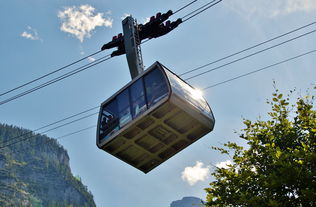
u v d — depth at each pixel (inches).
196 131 922.7
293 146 753.0
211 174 788.6
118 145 943.0
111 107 964.6
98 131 971.3
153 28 941.8
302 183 638.5
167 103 838.5
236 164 775.7
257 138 783.7
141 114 868.0
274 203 621.3
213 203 735.7
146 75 908.0
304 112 753.0
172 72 906.7
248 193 690.8
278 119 795.4
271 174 650.2
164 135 914.1
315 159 656.4
